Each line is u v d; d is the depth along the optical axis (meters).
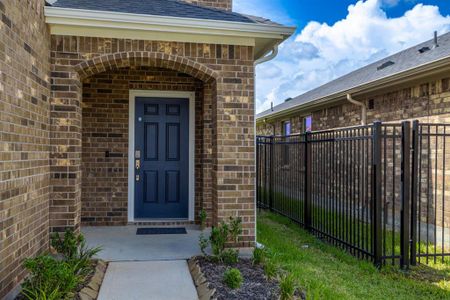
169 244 5.16
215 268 4.11
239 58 4.92
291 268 4.35
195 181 6.49
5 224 3.11
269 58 5.28
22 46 3.50
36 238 3.92
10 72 3.22
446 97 6.00
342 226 5.79
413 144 4.94
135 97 6.43
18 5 3.39
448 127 5.98
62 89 4.46
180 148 6.56
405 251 4.80
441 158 6.16
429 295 3.90
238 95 4.92
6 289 3.13
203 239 4.72
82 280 3.56
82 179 6.26
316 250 5.57
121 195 6.36
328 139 6.08
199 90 6.51
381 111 7.74
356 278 4.34
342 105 9.34
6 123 3.13
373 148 4.88
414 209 4.88
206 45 4.84
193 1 6.54
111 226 6.25
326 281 4.10
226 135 4.88
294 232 6.76
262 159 10.03
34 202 3.86
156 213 6.52
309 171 6.90
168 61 4.75
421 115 6.57
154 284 3.75
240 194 4.89
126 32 4.60
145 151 6.49
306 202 6.90
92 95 6.30
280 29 4.82
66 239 4.01
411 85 6.78
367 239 5.21
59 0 4.78
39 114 4.02
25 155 3.59
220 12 5.36
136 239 5.41
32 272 3.16
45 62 4.24
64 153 4.44
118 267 4.23
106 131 6.33
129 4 5.07
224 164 4.87
